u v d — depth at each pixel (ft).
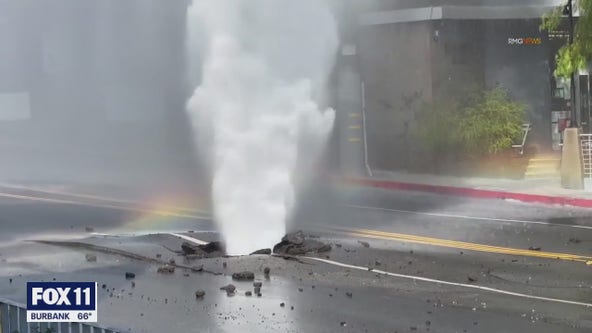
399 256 49.98
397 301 40.06
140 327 36.09
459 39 93.09
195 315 37.96
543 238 56.54
